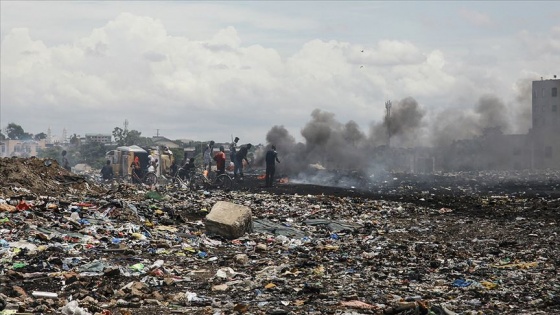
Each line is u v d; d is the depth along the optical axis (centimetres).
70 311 1009
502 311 1065
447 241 1930
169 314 1038
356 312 1051
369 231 2142
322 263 1518
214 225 1902
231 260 1538
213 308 1077
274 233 2009
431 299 1150
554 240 1922
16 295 1110
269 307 1091
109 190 2709
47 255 1417
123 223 1917
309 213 2530
